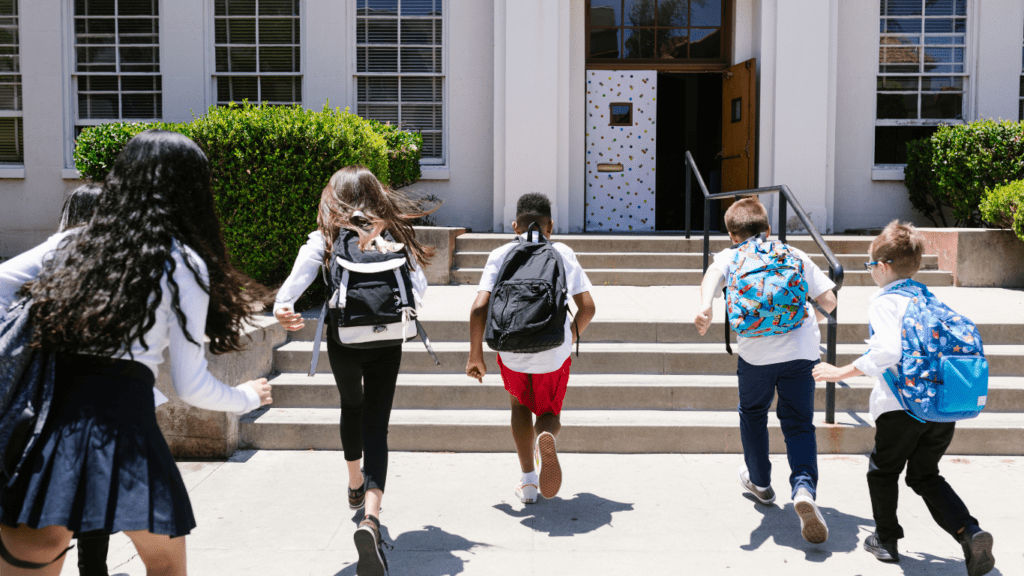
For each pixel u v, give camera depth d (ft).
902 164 33.06
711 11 33.81
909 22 32.63
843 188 32.86
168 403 13.85
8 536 6.00
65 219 7.68
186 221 6.73
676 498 12.17
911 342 9.17
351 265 9.91
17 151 32.17
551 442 10.69
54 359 6.21
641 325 17.46
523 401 11.55
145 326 6.29
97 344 6.11
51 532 5.97
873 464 10.09
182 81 31.68
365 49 32.14
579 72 33.17
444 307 19.47
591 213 34.06
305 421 14.47
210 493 12.28
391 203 10.85
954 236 24.44
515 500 12.08
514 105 30.91
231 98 32.12
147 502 5.98
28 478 5.90
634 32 33.88
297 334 17.44
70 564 9.95
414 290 10.38
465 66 32.01
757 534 10.83
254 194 21.03
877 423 9.59
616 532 10.91
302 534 10.78
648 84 33.78
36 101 31.53
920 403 8.98
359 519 11.32
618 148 33.91
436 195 32.45
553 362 11.13
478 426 14.34
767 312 10.45
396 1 31.96
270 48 32.01
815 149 31.19
